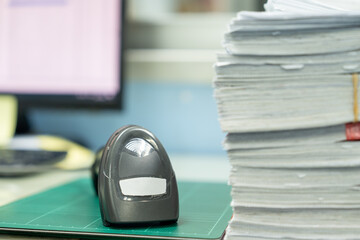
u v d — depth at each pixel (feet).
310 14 1.65
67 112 4.47
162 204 1.98
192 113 4.33
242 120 1.71
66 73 3.91
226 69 1.72
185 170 3.50
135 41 4.43
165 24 4.38
